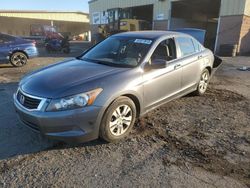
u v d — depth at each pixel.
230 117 5.00
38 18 41.94
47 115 3.29
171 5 22.48
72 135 3.39
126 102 3.88
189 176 3.10
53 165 3.29
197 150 3.70
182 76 5.14
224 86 7.62
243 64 12.72
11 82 7.70
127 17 24.94
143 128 4.38
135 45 4.64
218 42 20.00
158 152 3.63
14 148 3.69
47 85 3.56
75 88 3.43
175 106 5.54
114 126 3.81
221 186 2.93
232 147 3.80
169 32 5.27
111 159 3.45
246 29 19.06
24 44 11.05
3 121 4.59
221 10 19.34
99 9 31.03
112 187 2.90
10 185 2.90
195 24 28.02
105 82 3.64
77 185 2.92
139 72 4.11
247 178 3.07
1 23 40.66
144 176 3.09
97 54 4.83
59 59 14.41
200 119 4.85
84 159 3.44
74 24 49.81
